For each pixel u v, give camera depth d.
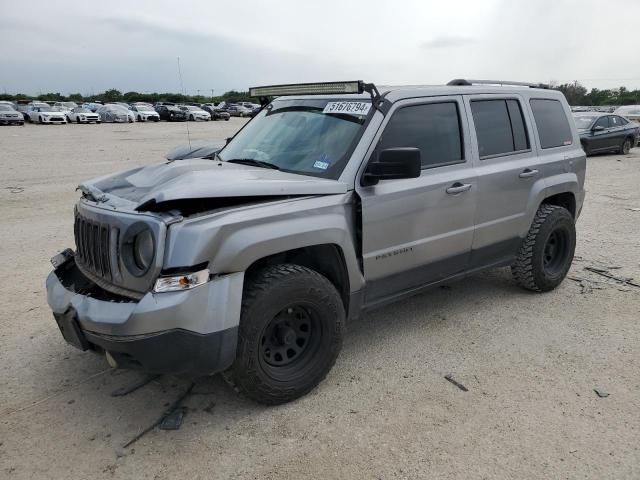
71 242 7.04
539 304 5.11
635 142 20.41
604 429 3.18
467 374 3.81
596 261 6.50
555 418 3.28
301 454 2.95
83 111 41.81
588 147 18.09
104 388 3.60
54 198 10.13
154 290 2.85
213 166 3.79
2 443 3.02
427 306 5.07
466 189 4.32
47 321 4.62
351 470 2.83
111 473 2.79
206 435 3.11
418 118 4.11
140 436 3.10
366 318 4.79
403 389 3.61
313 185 3.42
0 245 6.87
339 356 4.09
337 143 3.80
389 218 3.81
